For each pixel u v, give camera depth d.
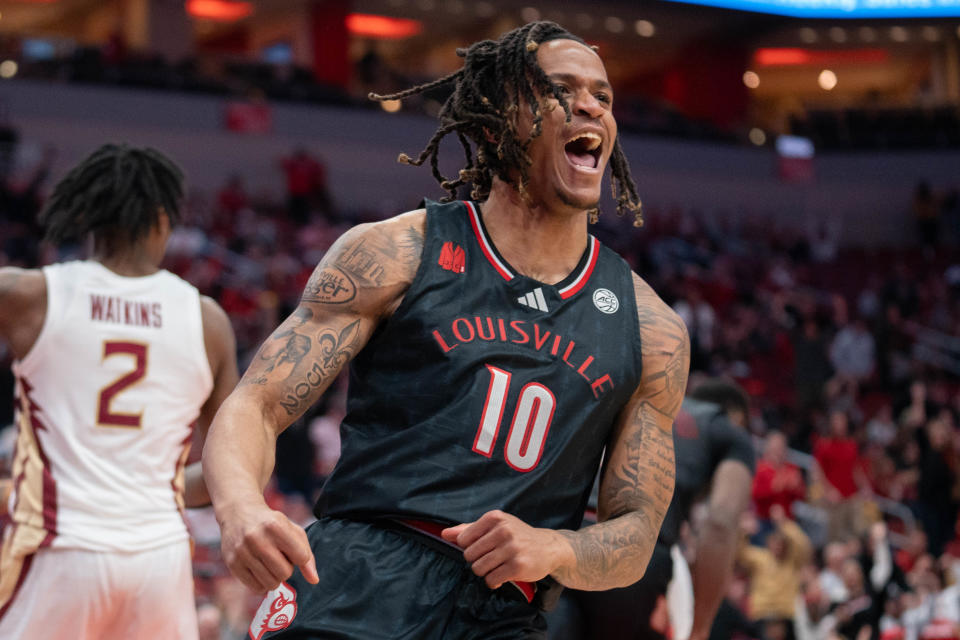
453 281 4.39
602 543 4.12
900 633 18.20
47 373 5.90
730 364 33.03
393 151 45.06
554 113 4.46
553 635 6.44
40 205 30.41
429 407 4.22
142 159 6.32
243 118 42.47
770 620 17.84
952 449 25.17
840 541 22.61
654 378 4.62
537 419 4.24
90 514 5.73
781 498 22.12
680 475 7.66
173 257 28.92
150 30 48.19
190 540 6.05
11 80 39.06
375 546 4.14
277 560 3.49
